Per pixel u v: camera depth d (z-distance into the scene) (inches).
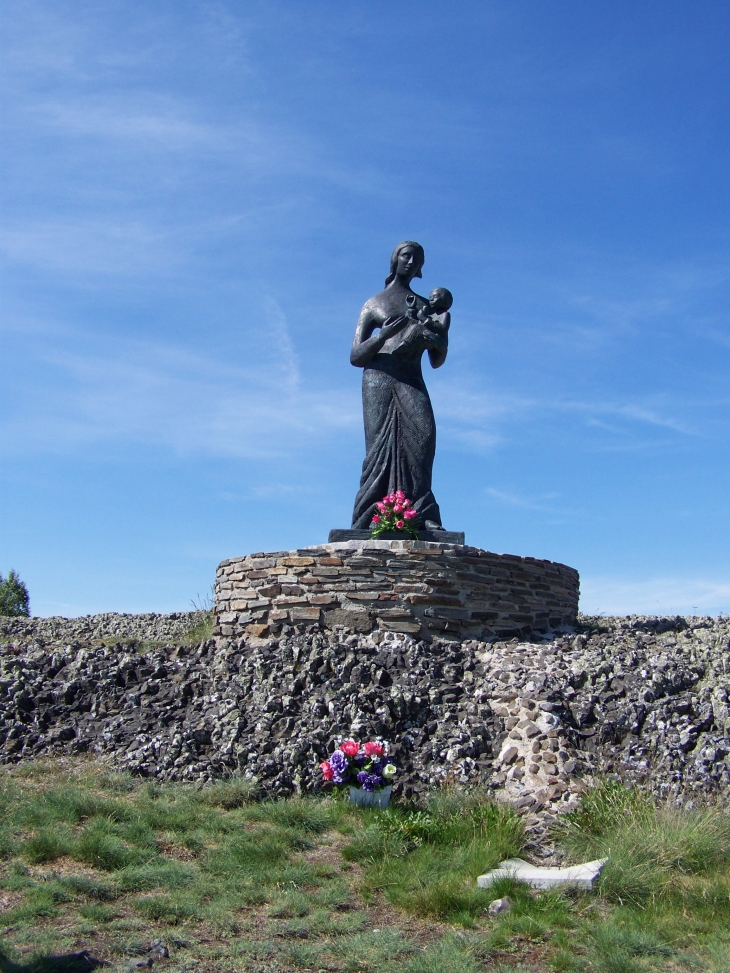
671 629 652.1
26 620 839.7
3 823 364.5
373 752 424.5
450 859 358.6
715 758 413.7
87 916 298.2
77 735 470.0
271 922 306.5
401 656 519.5
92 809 380.2
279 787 423.8
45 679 518.3
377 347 653.3
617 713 451.5
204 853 359.9
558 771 418.3
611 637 559.8
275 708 470.0
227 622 581.9
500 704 474.9
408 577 557.6
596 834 369.1
